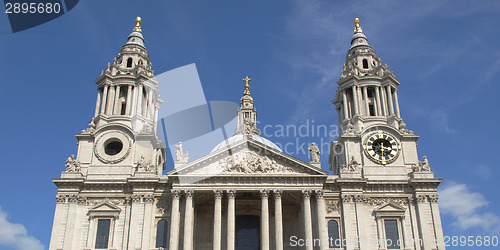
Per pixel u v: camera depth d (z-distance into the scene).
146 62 92.75
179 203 75.31
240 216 83.44
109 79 87.31
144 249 71.94
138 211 74.62
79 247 72.94
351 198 76.38
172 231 72.31
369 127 82.69
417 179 77.00
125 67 90.44
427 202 76.56
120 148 81.56
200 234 79.06
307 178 75.75
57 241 72.44
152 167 77.81
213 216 80.50
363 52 94.00
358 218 74.88
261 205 74.88
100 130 81.50
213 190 75.00
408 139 82.38
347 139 82.25
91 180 76.56
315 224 74.50
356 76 88.56
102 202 75.50
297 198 78.38
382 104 87.06
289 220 81.00
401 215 75.62
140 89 86.19
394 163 80.50
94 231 73.81
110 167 78.81
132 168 78.69
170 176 75.25
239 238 81.81
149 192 75.69
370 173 79.62
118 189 76.50
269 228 80.94
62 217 74.12
